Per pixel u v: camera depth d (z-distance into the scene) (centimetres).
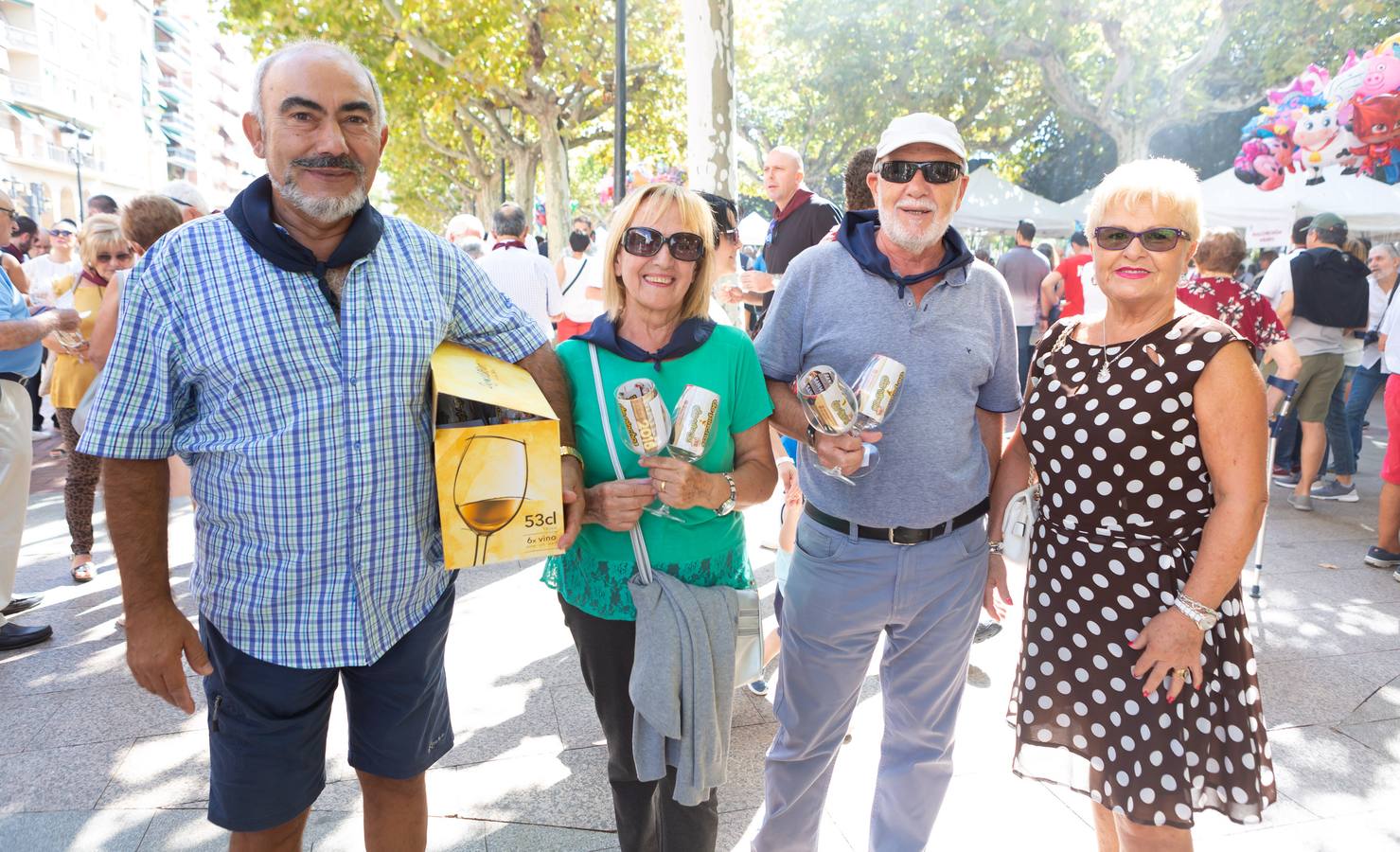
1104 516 196
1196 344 183
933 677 227
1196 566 184
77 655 386
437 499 175
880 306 215
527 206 1861
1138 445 189
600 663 208
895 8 2134
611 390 204
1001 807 272
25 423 391
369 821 205
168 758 302
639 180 668
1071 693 202
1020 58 2086
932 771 230
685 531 204
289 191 163
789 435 222
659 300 199
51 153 4591
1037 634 210
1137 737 191
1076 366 201
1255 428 180
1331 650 384
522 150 1819
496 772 292
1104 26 1909
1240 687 189
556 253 1595
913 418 213
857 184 334
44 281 791
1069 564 202
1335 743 308
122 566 169
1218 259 465
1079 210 1541
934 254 220
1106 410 192
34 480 731
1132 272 188
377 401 173
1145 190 185
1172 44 1925
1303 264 582
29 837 257
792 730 229
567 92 1802
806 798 231
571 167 3184
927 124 206
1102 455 193
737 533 215
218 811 185
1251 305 465
